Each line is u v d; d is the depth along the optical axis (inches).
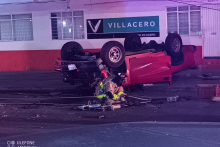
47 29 671.1
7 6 685.9
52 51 673.6
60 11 661.9
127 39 462.9
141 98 355.6
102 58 363.6
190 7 603.5
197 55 609.6
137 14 621.9
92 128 246.7
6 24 698.2
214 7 592.4
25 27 688.4
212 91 342.3
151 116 281.1
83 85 458.3
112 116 287.6
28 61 686.5
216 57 603.8
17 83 517.0
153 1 610.2
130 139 213.2
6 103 361.1
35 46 681.0
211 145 194.7
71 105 341.7
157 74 399.2
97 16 642.8
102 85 319.0
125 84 383.9
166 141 205.8
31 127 259.3
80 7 649.0
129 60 383.6
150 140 209.2
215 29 597.6
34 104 352.8
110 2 630.5
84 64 371.2
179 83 451.2
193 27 609.6
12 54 691.4
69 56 406.6
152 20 617.6
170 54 418.0
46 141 217.5
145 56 398.9
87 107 323.3
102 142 209.5
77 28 664.4
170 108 308.2
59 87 461.7
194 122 253.4
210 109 296.8
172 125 245.9
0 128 258.5
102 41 648.4
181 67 443.5
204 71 557.3
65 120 279.7
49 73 633.6
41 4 666.2
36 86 479.2
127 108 316.8
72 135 229.3
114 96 319.9
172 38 412.5
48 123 271.1
